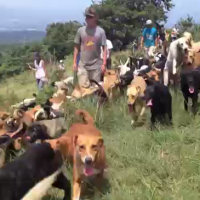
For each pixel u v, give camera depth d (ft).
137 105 13.20
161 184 9.15
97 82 15.51
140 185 9.21
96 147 8.17
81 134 8.71
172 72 17.40
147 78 12.76
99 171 8.59
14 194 7.77
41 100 16.90
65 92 16.33
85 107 14.01
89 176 8.58
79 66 15.97
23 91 29.37
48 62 36.50
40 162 8.15
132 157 10.24
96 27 15.67
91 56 15.72
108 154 10.49
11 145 10.57
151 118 12.73
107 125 13.15
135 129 12.59
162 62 18.81
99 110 13.94
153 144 11.02
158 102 12.35
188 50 16.49
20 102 17.35
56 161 8.41
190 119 12.77
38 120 11.64
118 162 10.18
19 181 7.86
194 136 11.14
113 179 9.41
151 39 25.40
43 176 8.14
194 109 13.70
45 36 73.46
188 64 16.26
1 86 37.11
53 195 8.98
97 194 8.80
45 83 27.27
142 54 26.37
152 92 12.32
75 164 8.41
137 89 13.19
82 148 8.13
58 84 19.16
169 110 12.61
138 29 71.15
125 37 72.02
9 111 16.12
